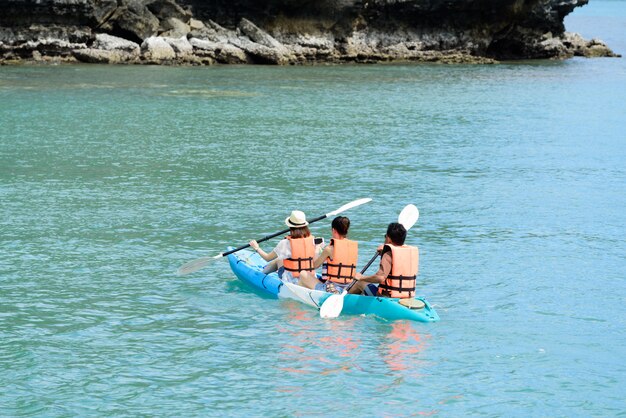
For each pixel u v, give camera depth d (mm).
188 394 10992
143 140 31312
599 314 14258
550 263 17188
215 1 63562
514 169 27469
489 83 56156
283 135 33375
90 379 11422
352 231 19406
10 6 55656
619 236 19438
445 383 11367
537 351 12523
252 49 62562
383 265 13406
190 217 20297
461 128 36469
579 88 54406
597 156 30234
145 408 10609
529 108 44000
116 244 17922
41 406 10609
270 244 18156
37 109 38188
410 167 27438
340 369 11734
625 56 85062
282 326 13281
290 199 22484
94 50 58188
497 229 19844
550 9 76688
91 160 27188
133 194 22609
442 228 19844
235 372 11656
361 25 68750
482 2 70938
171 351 12375
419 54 69812
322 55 65625
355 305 13562
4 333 12961
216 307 14195
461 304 14570
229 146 30578
